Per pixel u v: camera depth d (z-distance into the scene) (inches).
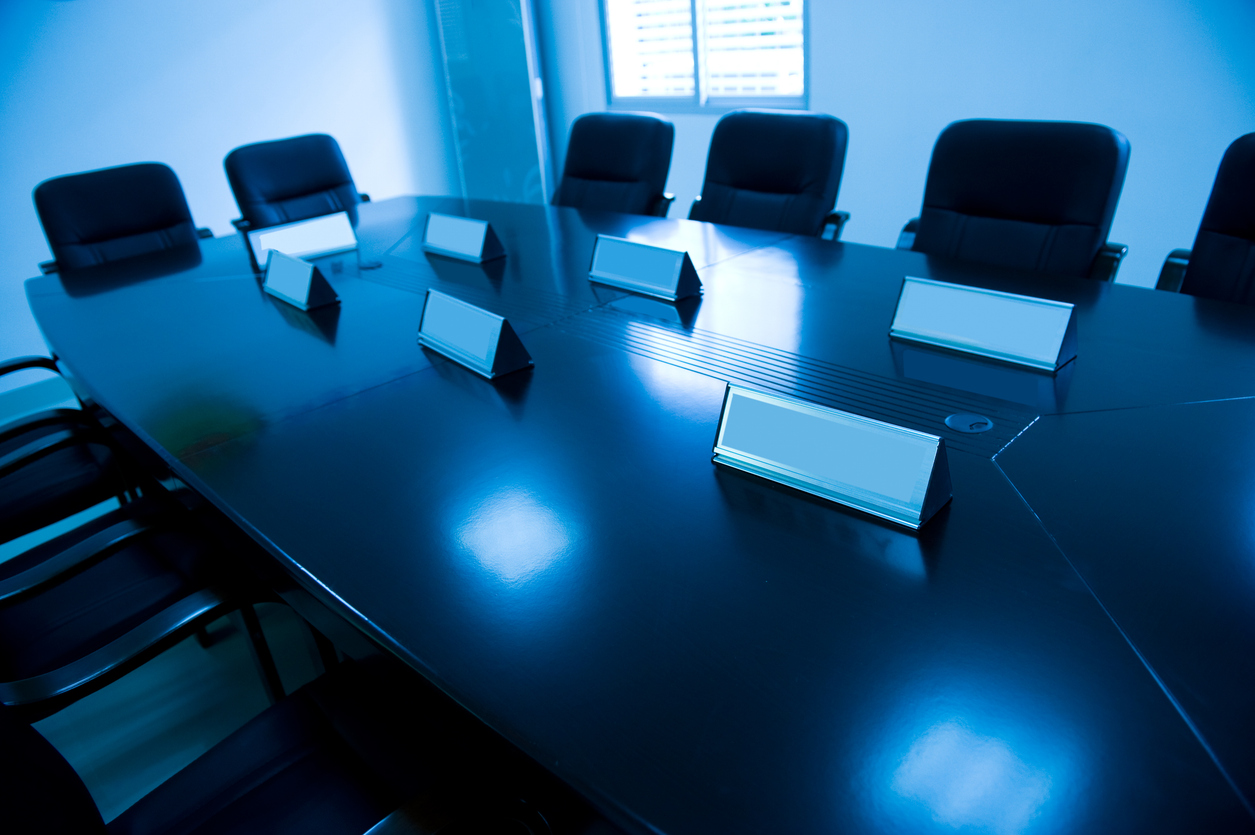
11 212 143.9
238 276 96.2
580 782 25.9
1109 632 29.9
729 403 43.5
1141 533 35.2
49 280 102.3
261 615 83.7
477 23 192.5
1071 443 42.9
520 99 200.5
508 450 47.8
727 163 106.0
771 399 41.8
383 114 192.2
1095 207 75.3
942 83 139.7
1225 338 54.4
